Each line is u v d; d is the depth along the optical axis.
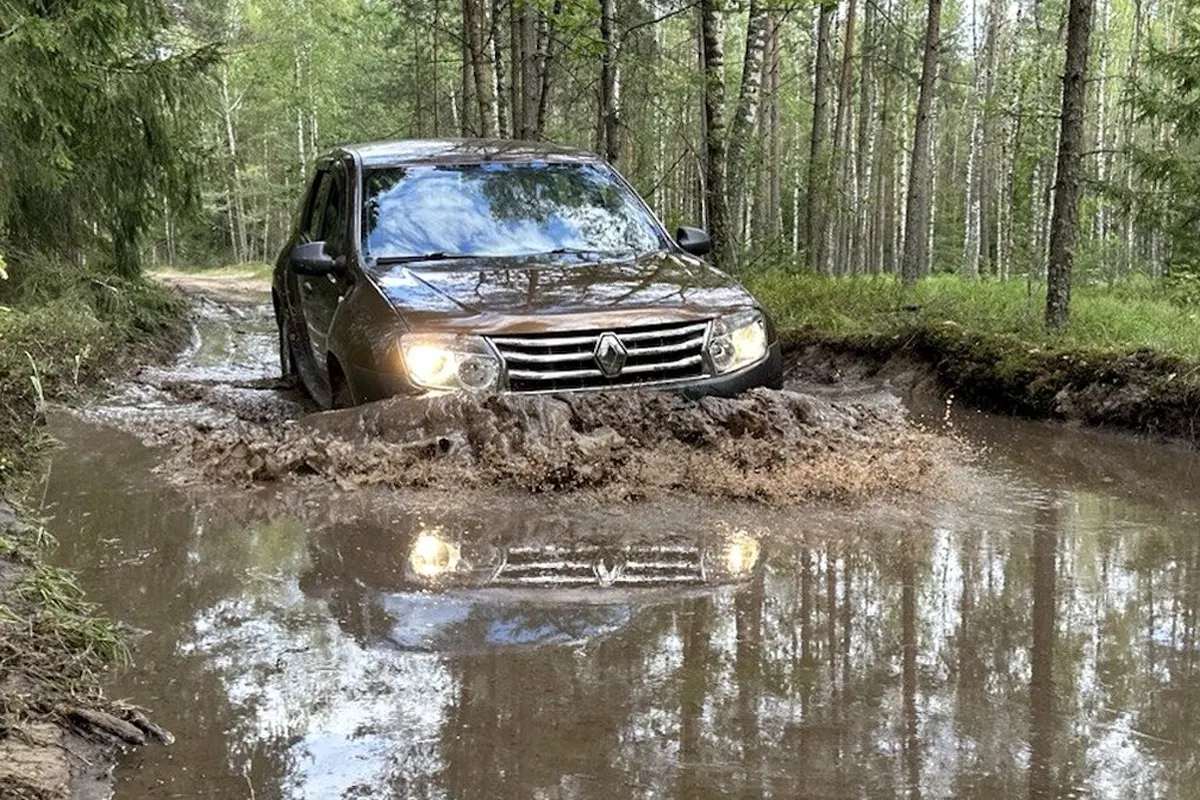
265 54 52.84
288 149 61.38
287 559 3.66
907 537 3.96
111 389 7.48
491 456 4.55
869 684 2.70
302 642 2.96
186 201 12.27
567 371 4.82
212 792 2.20
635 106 21.00
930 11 15.66
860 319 10.41
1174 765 2.30
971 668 2.80
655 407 4.74
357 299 5.34
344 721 2.49
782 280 14.30
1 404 5.95
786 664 2.80
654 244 6.23
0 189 9.53
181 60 11.56
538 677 2.72
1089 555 3.80
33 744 2.34
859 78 33.91
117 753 2.37
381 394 4.88
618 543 3.80
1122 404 6.45
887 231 51.78
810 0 14.35
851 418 5.32
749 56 15.67
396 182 6.30
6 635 2.88
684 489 4.38
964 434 6.33
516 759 2.31
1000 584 3.47
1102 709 2.58
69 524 4.11
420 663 2.82
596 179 6.57
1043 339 7.93
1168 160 12.77
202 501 4.38
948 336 8.30
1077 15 8.38
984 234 38.25
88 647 2.89
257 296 20.94
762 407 4.93
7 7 9.10
